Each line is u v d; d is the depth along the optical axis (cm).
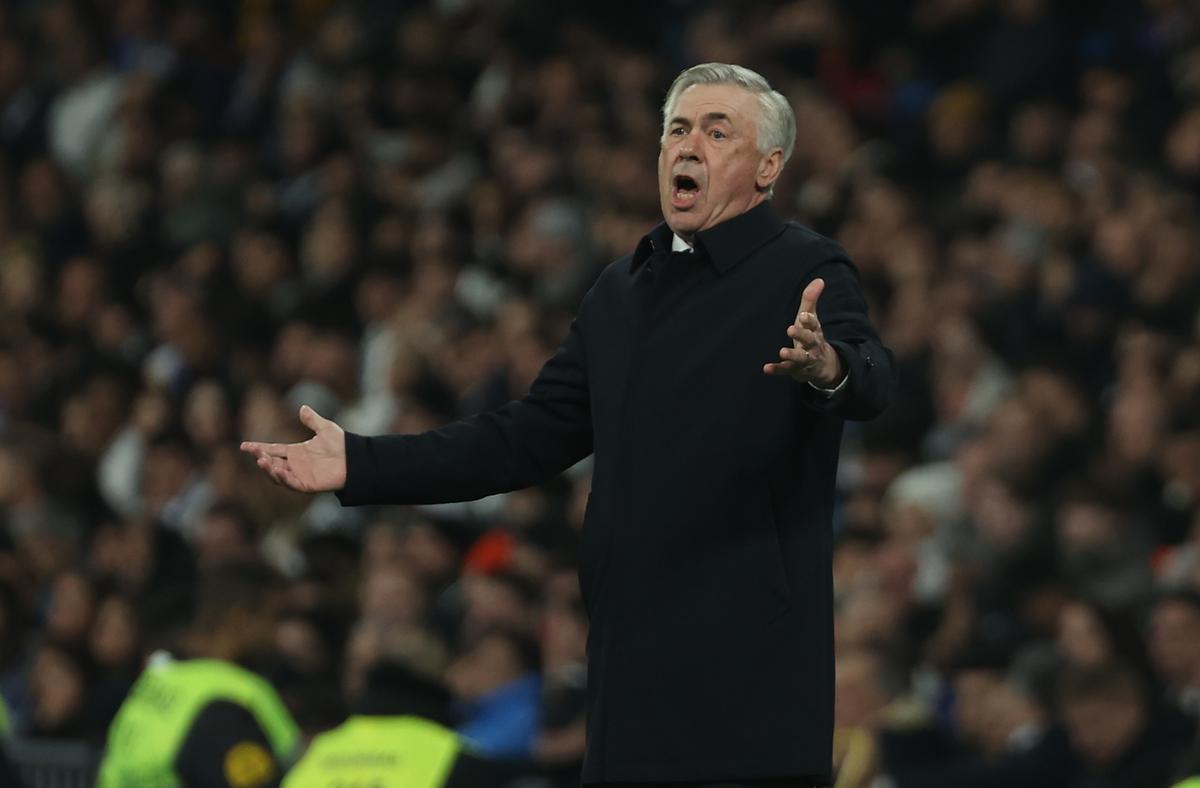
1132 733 2212
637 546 1168
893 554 2853
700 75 1227
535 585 2772
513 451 1261
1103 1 4319
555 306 3991
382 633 2302
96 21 5672
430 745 1795
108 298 4816
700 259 1205
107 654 2839
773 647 1152
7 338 4775
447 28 5141
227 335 4372
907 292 3572
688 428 1171
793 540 1168
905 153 4212
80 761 2531
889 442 3266
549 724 2464
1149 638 2473
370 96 5053
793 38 4597
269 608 2127
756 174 1211
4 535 3459
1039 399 3219
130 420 4288
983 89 4344
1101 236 3547
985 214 3822
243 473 3566
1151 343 3156
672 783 1151
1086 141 3947
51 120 5447
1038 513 2880
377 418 3769
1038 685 2412
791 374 1088
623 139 4538
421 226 4512
